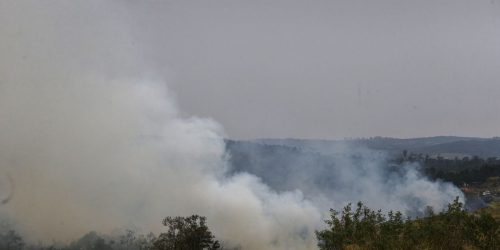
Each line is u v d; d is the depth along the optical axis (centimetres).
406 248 1964
